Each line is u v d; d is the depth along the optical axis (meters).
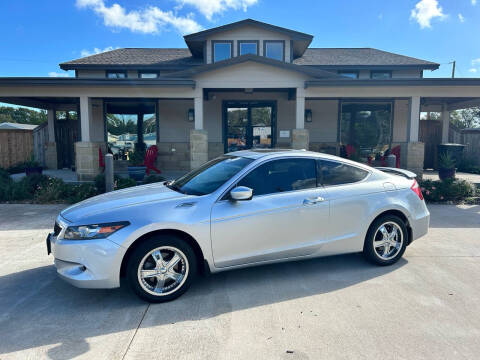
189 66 14.22
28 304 3.54
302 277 4.20
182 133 14.39
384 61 15.09
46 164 15.75
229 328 3.09
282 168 4.20
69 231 3.46
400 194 4.59
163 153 14.43
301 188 4.17
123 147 14.55
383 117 14.80
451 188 8.73
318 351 2.75
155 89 10.78
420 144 10.85
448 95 10.73
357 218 4.34
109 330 3.06
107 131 14.42
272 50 13.99
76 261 3.39
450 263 4.62
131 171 10.38
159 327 3.11
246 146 14.57
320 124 14.67
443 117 15.48
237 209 3.81
